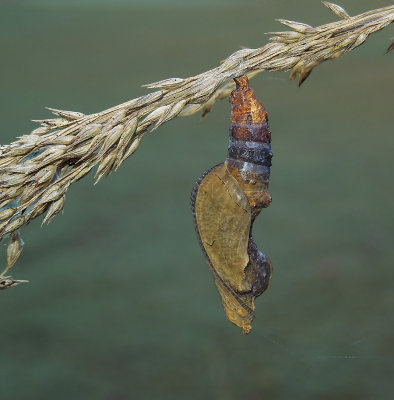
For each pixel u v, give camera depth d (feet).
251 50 0.44
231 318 0.47
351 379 1.47
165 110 0.43
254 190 0.46
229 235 0.46
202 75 0.44
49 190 0.43
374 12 0.44
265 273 0.47
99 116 0.43
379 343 1.62
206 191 0.47
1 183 0.43
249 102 0.46
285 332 1.75
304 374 1.55
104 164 0.43
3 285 0.44
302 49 0.44
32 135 0.43
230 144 0.46
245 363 1.61
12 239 0.44
